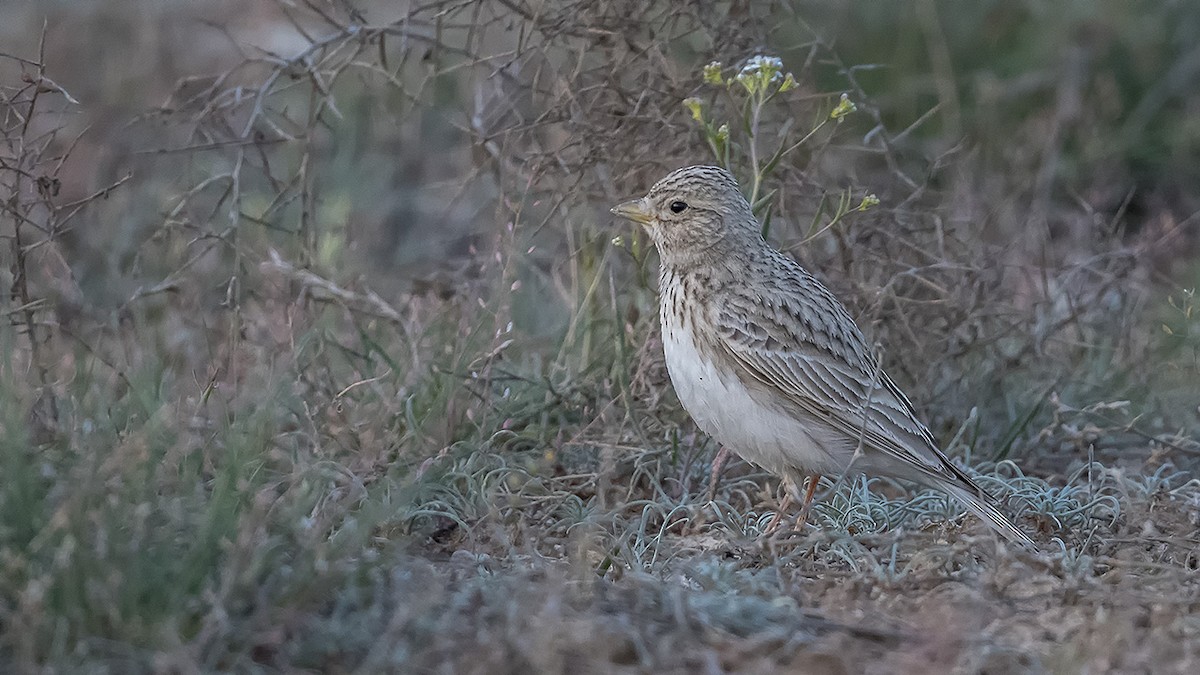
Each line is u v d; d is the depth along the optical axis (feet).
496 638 25.21
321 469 33.17
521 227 43.32
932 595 30.19
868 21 64.18
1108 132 61.77
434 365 39.11
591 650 25.41
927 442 35.53
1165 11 65.00
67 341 44.37
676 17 43.80
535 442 40.11
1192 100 63.82
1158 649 27.12
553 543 34.14
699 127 42.78
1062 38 64.85
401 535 32.83
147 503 25.52
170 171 59.72
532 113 47.91
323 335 40.65
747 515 36.94
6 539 25.11
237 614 25.21
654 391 40.57
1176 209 60.44
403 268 56.08
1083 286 48.34
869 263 43.68
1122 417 43.73
